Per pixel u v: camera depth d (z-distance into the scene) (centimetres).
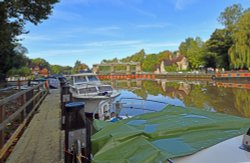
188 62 9288
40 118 1010
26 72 7025
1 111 547
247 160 181
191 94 2766
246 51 5147
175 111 366
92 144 302
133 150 238
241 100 2153
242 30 5206
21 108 798
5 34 1357
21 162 538
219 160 189
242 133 240
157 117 331
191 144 225
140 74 8488
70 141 345
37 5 1545
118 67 8888
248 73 4941
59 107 1293
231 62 5466
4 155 581
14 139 693
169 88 3681
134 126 302
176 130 263
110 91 1538
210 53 7044
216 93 2811
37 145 646
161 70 10581
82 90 1488
